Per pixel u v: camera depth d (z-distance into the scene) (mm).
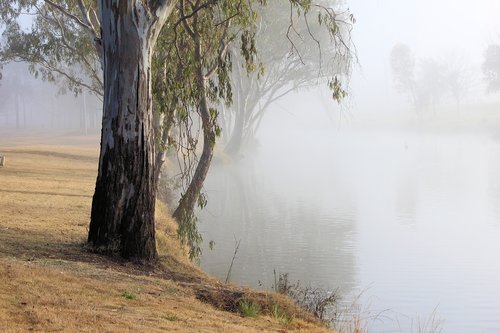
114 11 15773
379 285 21172
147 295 12391
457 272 22844
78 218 22172
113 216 16156
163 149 23609
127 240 16188
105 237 16219
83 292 11625
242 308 12695
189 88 20391
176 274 16219
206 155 22422
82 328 9055
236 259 25094
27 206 24672
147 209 16406
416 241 29000
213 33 21125
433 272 22969
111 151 16094
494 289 20609
